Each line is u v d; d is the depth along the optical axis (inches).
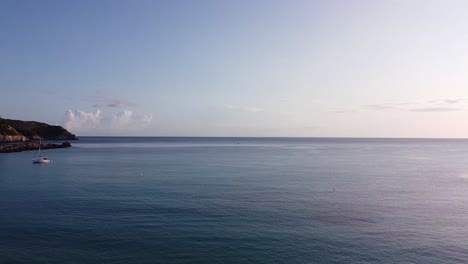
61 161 4205.2
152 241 1210.6
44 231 1307.8
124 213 1556.3
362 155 5900.6
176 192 2068.2
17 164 3767.2
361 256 1114.1
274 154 6082.7
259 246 1179.3
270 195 2000.5
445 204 1825.8
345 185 2415.1
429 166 3892.7
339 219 1503.4
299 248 1167.6
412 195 2069.4
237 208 1665.8
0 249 1138.0
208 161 4387.3
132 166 3649.1
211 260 1072.2
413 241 1250.6
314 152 6860.2
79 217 1491.1
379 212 1635.1
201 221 1441.9
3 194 1993.1
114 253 1112.8
